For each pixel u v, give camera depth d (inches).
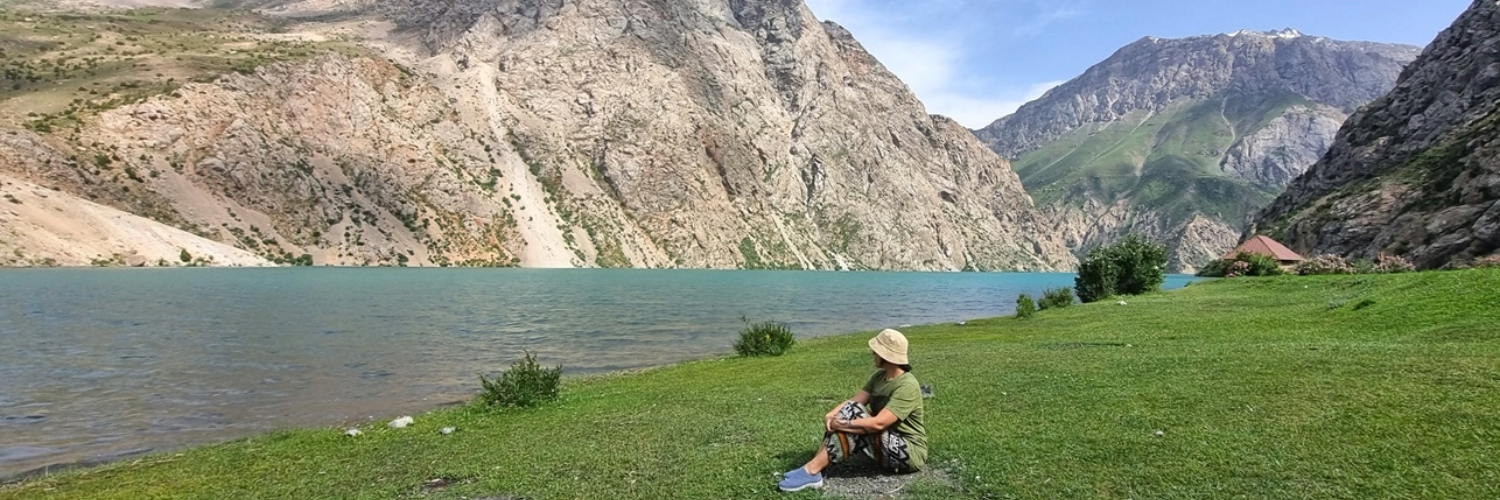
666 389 723.4
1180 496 282.0
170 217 5511.8
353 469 440.5
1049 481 309.3
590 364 1135.0
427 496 362.0
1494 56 4532.5
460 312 2107.5
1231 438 350.3
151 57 7199.8
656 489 340.8
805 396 604.4
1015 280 7652.6
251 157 6378.0
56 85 6230.3
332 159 7130.9
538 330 1652.3
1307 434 345.1
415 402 815.1
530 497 343.9
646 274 6756.9
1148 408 430.6
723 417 520.1
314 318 1831.9
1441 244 3083.2
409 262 6806.1
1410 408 370.9
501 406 649.0
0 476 523.8
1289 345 650.2
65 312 1854.1
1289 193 5989.2
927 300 3152.1
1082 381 548.1
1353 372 474.3
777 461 377.1
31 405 788.0
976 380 605.9
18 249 4180.6
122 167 5546.3
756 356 1055.6
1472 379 419.8
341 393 869.2
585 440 466.3
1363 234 3772.1
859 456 367.6
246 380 957.2
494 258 7554.1
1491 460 289.3
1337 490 274.2
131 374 994.1
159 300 2279.8
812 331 1691.7
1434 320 709.9
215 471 470.0
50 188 4931.1
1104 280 1876.2
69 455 586.2
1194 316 1113.4
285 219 6269.7
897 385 334.0
